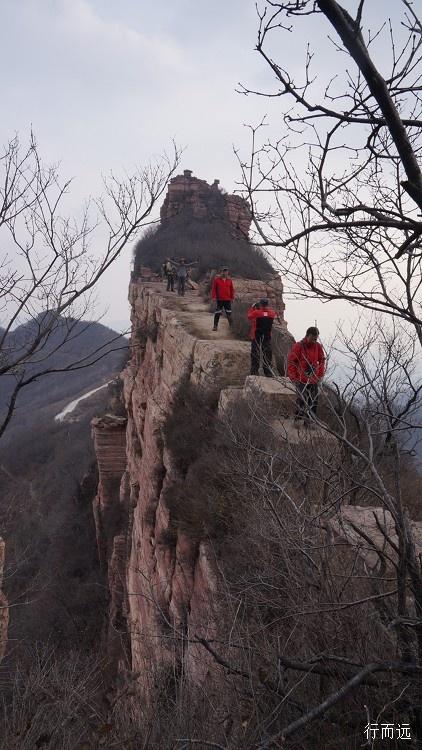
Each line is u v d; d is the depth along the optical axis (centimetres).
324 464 468
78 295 453
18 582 2480
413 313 283
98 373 9275
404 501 646
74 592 2488
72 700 482
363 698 323
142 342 2559
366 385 377
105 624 2208
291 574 412
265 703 344
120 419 3148
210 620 572
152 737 382
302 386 666
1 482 3688
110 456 3108
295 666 313
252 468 550
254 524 517
